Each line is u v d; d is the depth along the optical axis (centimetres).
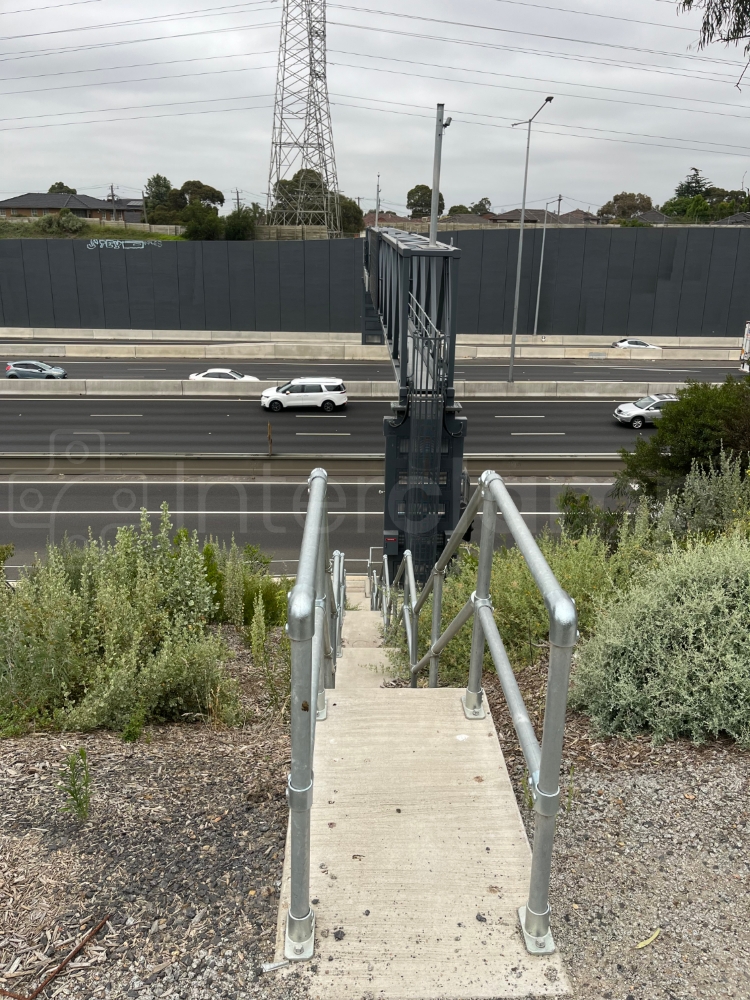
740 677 316
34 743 355
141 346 4184
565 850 246
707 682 321
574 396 3291
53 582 527
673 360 4488
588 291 4928
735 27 919
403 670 564
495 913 206
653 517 866
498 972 189
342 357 4206
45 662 434
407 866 222
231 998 184
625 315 4966
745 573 367
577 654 399
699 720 322
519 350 4469
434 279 1337
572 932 209
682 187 11631
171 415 2797
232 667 568
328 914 205
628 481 1434
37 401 3011
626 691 327
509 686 217
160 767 320
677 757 309
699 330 4988
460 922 203
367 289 2625
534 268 4894
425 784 256
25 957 200
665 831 256
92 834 258
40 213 8906
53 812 272
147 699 422
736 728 318
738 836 253
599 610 413
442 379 1288
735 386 1406
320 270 4884
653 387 3312
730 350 4609
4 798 284
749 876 234
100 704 395
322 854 227
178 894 224
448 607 610
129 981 191
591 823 262
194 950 201
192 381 3177
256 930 207
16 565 1484
